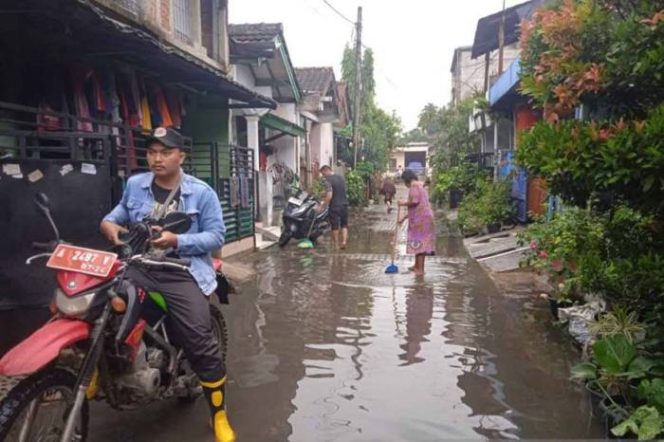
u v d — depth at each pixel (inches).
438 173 907.4
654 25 135.6
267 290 295.6
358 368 181.6
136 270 128.6
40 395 108.0
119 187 221.1
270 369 180.9
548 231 256.5
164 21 358.6
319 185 696.4
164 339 136.3
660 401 129.7
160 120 331.9
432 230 340.2
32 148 197.8
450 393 161.5
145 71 298.4
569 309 214.7
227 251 396.8
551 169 138.9
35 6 177.9
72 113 255.6
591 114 163.3
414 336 214.5
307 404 154.7
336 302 268.5
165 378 138.0
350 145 1127.6
